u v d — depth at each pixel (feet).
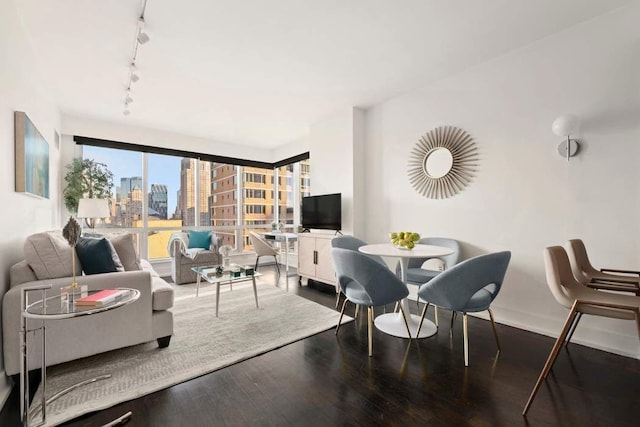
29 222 7.95
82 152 14.38
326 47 8.48
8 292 5.50
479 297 6.71
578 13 7.20
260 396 5.41
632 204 6.95
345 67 9.68
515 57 8.77
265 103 12.62
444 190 10.57
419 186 11.36
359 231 13.28
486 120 9.45
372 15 7.10
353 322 9.04
